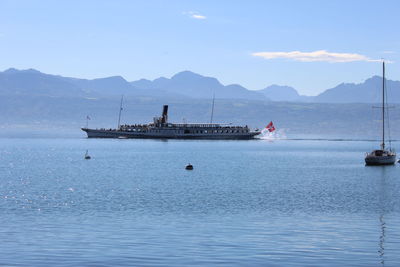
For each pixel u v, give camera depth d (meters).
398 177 138.50
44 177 132.50
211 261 49.03
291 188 109.75
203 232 61.34
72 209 77.81
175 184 115.75
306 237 59.09
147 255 50.91
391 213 75.94
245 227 64.50
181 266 47.41
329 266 47.88
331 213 75.69
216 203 85.31
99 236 58.84
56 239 57.25
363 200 90.81
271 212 76.19
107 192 99.88
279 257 50.56
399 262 49.25
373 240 57.84
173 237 58.62
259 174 146.25
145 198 91.12
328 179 132.12
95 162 193.50
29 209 77.69
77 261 48.69
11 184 114.44
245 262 48.78
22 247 53.56
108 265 47.53
